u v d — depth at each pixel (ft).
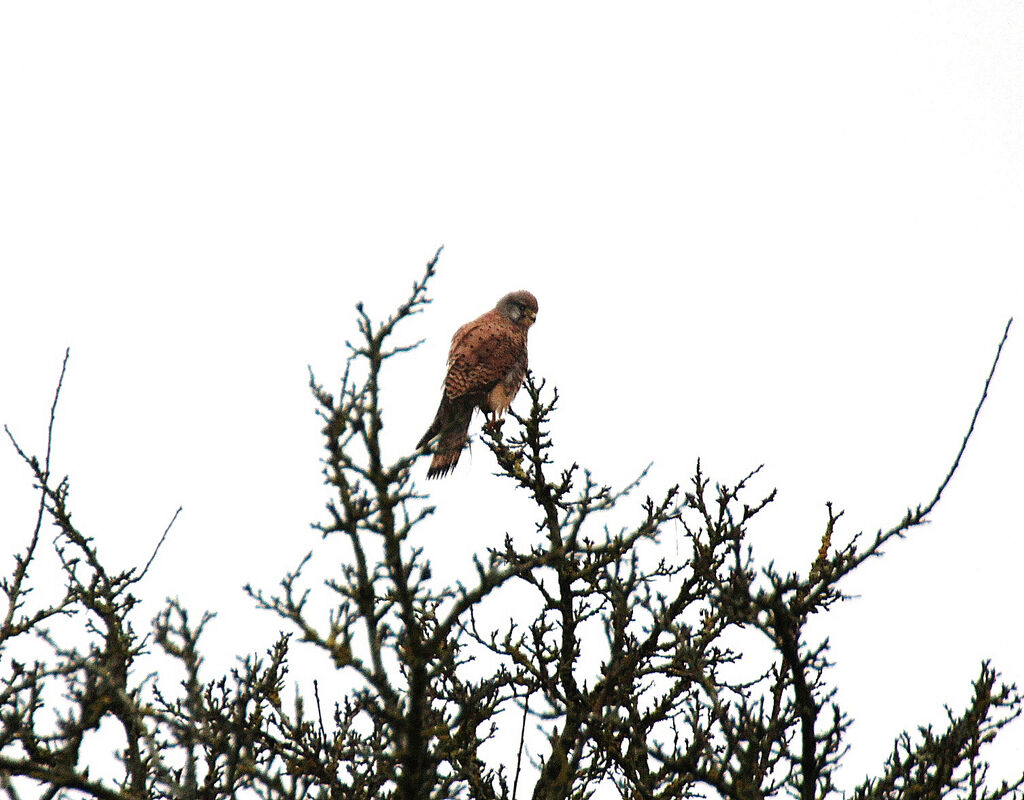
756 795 33.65
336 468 30.50
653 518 39.78
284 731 39.22
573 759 36.60
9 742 33.78
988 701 37.99
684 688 45.14
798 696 32.91
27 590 38.34
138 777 34.53
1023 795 35.91
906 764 37.63
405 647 33.22
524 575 46.37
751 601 33.27
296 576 31.83
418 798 31.91
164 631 33.12
